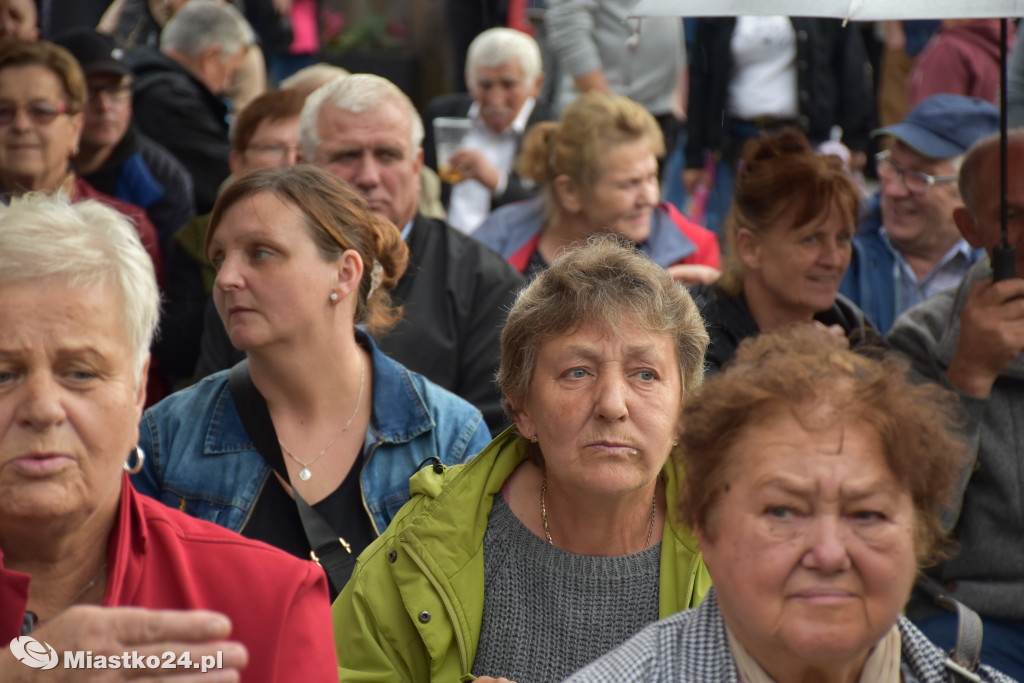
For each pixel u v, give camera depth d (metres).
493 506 7.47
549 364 7.02
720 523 5.06
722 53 20.89
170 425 9.11
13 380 5.23
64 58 14.67
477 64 19.84
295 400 9.16
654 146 14.84
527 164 15.34
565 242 15.00
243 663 4.88
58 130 14.57
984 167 10.05
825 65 20.94
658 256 15.03
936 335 9.94
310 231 8.91
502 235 15.32
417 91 29.97
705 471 5.13
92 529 5.68
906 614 9.30
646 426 6.89
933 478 4.97
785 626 4.86
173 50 20.56
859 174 20.78
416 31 30.42
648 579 7.22
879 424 4.87
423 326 12.28
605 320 6.90
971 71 21.11
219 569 5.91
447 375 12.27
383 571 7.38
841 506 4.84
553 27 22.89
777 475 4.86
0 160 14.45
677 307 7.16
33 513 5.22
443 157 19.20
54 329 5.20
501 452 7.55
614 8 22.70
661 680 5.24
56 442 5.20
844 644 4.80
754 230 11.28
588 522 7.21
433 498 7.41
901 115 25.42
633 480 6.88
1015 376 9.38
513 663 7.13
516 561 7.29
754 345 5.46
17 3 20.14
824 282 11.30
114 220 5.62
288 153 15.74
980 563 9.31
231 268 8.81
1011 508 9.29
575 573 7.19
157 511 5.99
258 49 25.16
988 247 10.06
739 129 21.09
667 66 23.33
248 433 9.02
